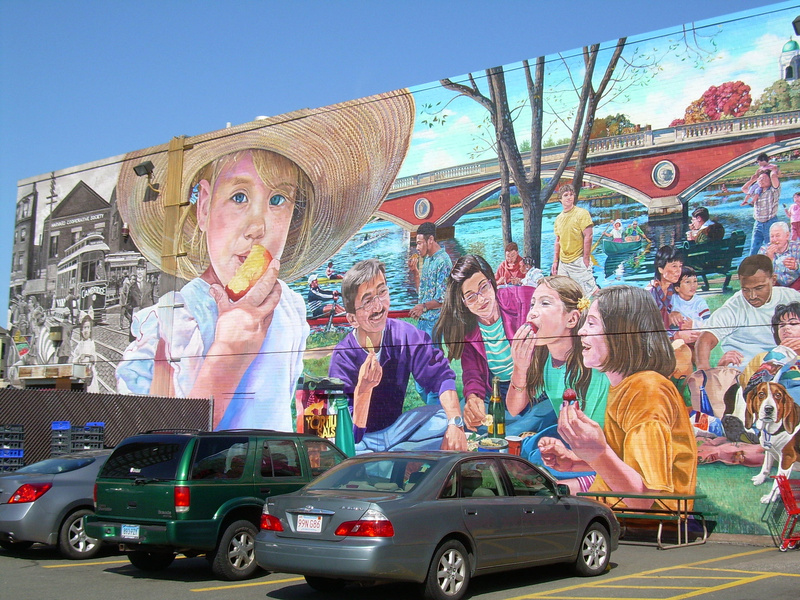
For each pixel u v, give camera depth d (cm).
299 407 1994
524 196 1745
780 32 1502
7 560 1154
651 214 1588
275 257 2106
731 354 1464
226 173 2227
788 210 1450
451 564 836
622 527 1510
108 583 977
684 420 1492
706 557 1200
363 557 774
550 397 1644
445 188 1855
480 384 1738
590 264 1641
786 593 876
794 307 1417
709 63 1567
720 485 1437
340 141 2038
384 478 883
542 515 943
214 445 1013
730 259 1493
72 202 2567
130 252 2397
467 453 923
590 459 1576
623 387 1564
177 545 951
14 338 2639
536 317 1688
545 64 1756
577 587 932
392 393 1855
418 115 1920
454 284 1808
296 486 1074
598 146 1664
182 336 2238
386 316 1898
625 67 1658
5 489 1141
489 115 1817
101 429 1712
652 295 1562
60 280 2553
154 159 2383
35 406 1652
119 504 1000
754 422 1422
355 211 1989
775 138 1480
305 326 2023
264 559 842
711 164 1538
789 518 1287
